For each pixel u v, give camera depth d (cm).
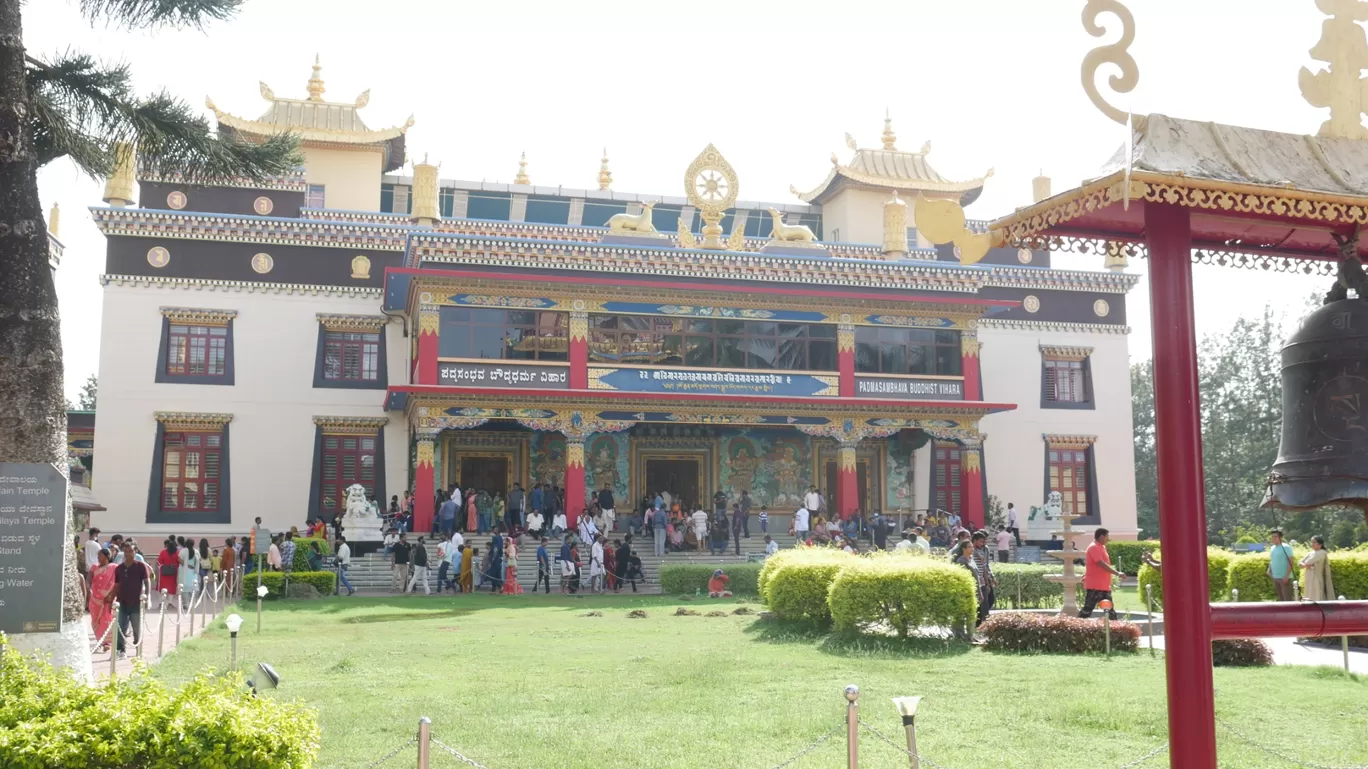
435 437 3697
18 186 1042
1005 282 4784
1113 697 1236
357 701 1259
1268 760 957
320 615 2445
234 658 1366
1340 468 605
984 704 1211
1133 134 605
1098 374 4856
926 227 655
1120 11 603
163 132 1384
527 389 3709
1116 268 4959
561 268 3962
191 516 3962
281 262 4162
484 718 1151
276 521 4019
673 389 3894
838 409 4003
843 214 5381
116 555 2511
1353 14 655
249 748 654
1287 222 680
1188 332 599
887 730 1082
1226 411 6425
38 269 1042
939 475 4562
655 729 1091
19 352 1015
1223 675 1434
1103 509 4753
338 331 4194
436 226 4469
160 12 1359
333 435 4128
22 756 616
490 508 3831
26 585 958
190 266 4084
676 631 2005
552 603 2786
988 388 4716
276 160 1501
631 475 4241
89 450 4347
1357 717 1136
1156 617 2078
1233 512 6212
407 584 3300
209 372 4066
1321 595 1984
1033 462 4712
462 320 3762
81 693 688
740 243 4259
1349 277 645
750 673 1443
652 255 4006
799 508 4206
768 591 2120
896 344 4181
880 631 1797
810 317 4059
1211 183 575
